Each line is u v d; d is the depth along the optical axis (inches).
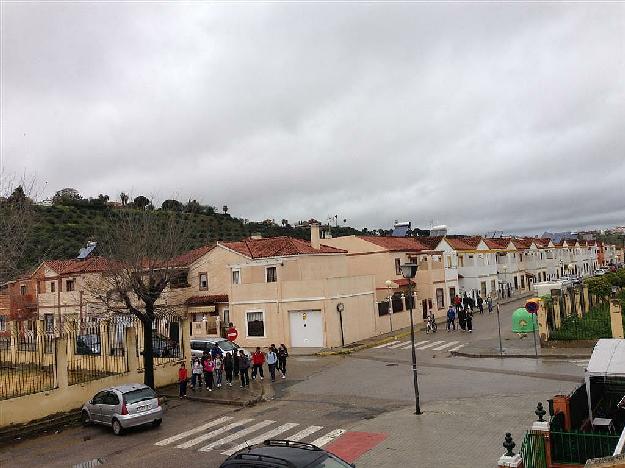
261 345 1419.8
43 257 1250.6
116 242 1120.2
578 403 524.1
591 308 1430.9
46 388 791.1
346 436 633.0
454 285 2086.6
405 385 888.3
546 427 450.0
